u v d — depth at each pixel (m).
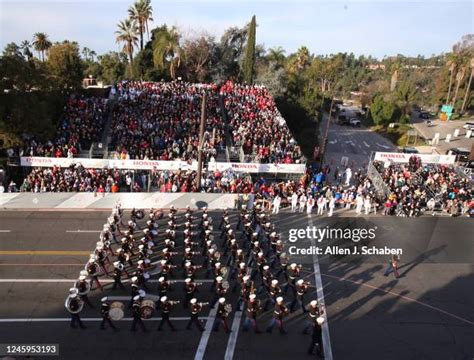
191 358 13.87
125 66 72.06
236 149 34.00
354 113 76.75
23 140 31.14
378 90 86.44
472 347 15.24
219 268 16.73
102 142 34.81
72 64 48.22
